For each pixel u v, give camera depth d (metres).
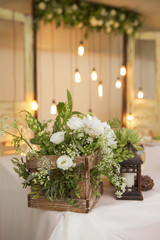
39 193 1.24
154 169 1.85
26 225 1.49
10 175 1.76
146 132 3.82
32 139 1.22
